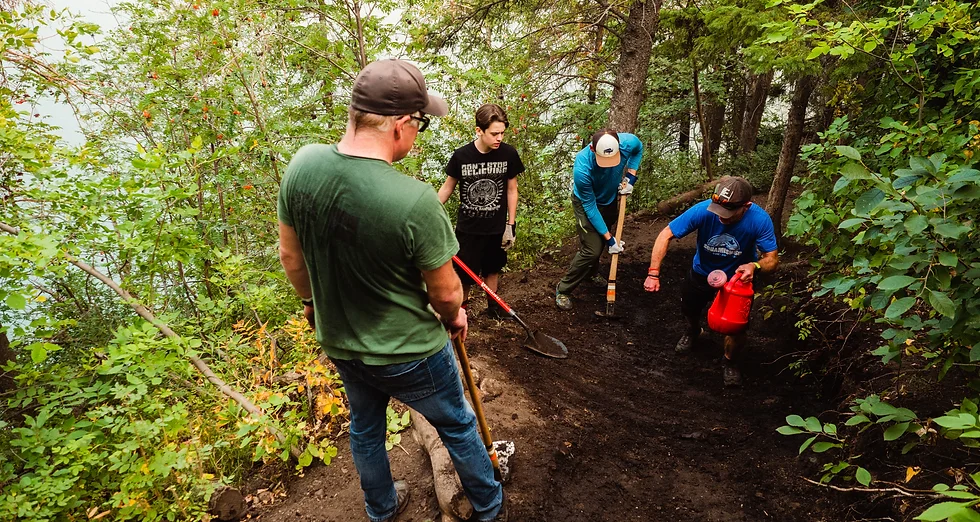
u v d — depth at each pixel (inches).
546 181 292.7
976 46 112.5
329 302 67.0
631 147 180.1
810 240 124.7
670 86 395.2
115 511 107.0
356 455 83.1
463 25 308.7
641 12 291.6
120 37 207.8
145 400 124.7
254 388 130.9
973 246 74.6
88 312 185.8
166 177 128.8
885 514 91.6
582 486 105.2
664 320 197.9
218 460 116.4
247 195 219.6
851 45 110.8
